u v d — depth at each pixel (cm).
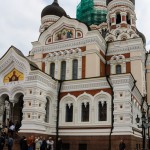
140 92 3444
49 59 3756
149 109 4088
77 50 3559
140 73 3556
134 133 2775
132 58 3644
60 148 2689
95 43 3441
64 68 3656
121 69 3700
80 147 2812
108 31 4572
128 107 2628
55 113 3020
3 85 3048
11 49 3061
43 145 2400
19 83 2927
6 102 3244
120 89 2702
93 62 3378
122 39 4009
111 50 3812
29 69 2867
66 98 3038
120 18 4462
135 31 4506
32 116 2695
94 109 2844
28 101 2767
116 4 4506
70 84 3056
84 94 2931
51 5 5016
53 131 2952
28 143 2466
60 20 3791
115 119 2659
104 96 2822
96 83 2900
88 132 2792
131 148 2525
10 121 2853
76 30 3653
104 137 2681
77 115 2923
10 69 3055
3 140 2339
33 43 3900
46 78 2947
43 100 2842
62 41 3709
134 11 4672
